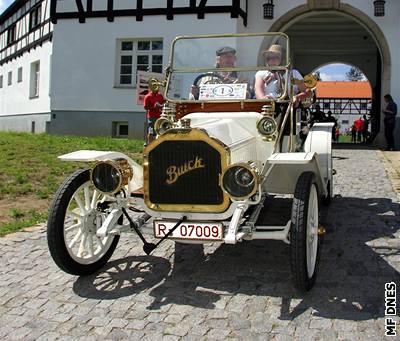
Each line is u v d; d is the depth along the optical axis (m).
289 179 4.30
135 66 16.94
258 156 4.50
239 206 3.75
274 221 5.72
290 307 3.64
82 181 4.23
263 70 4.95
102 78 17.03
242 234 3.65
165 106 5.11
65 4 17.25
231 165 3.57
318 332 3.27
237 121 4.59
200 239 3.78
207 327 3.39
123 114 16.91
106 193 3.98
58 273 4.46
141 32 16.52
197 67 5.15
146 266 4.57
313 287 3.98
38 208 6.88
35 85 23.83
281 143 4.73
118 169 3.96
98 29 16.97
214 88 5.00
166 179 3.90
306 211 3.65
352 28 20.81
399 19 15.88
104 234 3.93
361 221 5.86
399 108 15.98
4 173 8.91
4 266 4.65
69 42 17.27
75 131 17.34
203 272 4.39
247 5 16.72
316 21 19.69
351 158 12.03
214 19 15.80
